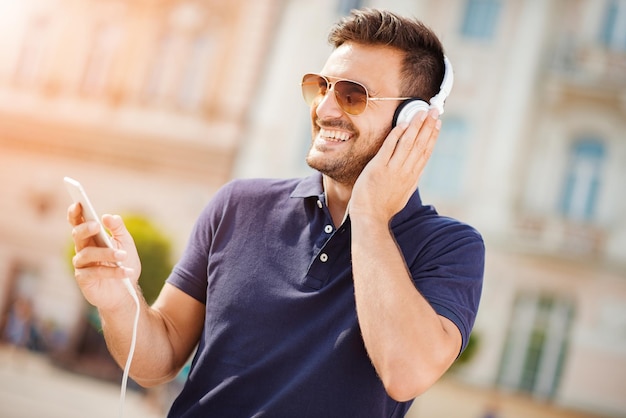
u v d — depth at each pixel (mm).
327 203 2248
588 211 19031
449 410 18047
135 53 22000
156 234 15867
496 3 20000
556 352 18562
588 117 19219
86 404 14031
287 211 2201
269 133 20812
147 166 21375
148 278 15734
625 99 18984
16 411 11945
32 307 20656
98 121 21875
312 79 2303
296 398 1994
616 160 18984
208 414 2068
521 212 19203
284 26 21078
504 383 18453
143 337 2176
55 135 22016
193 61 21562
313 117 2303
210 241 2277
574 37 19562
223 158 20969
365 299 1954
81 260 2023
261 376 2045
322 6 20859
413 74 2240
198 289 2279
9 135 22328
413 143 2131
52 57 22500
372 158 2201
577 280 18750
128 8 22172
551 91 19422
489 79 19766
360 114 2186
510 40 19797
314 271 2086
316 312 2064
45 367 17766
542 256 18953
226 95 21188
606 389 18188
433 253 2119
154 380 2281
